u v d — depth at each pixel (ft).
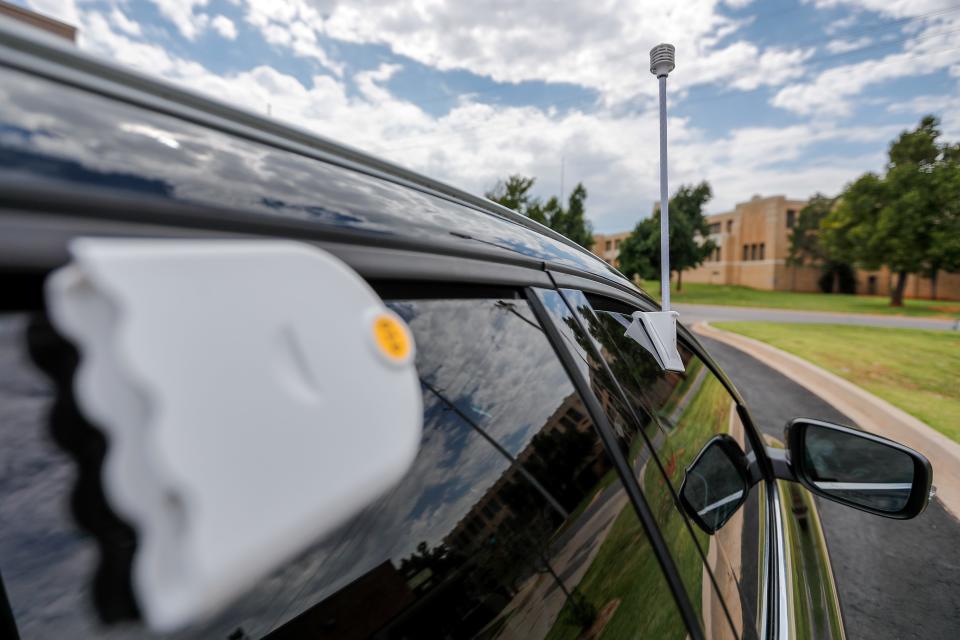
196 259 0.77
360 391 0.97
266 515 0.73
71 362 1.11
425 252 2.33
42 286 1.15
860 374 32.32
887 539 12.44
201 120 1.96
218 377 0.72
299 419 0.83
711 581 3.39
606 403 3.12
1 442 1.10
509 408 2.49
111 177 1.40
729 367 35.50
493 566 2.15
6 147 1.27
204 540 0.61
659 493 3.20
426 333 2.21
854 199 104.42
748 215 180.86
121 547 1.04
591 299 3.80
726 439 5.20
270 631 1.55
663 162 5.00
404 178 2.98
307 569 1.67
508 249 3.06
